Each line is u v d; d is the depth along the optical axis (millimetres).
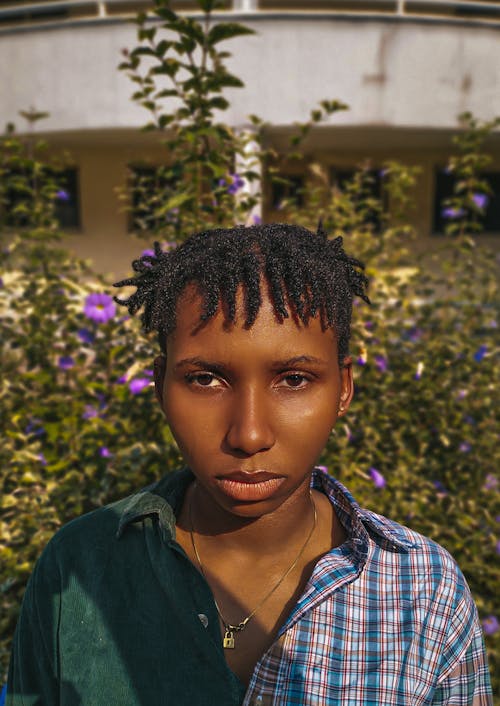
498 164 7957
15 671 874
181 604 737
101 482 2100
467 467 2582
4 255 2754
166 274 751
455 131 6539
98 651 761
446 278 3133
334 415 687
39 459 2045
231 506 672
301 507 785
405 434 2574
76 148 8023
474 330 2855
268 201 6578
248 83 6082
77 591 798
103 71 6383
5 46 6582
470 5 6270
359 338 2395
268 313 641
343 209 3094
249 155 2316
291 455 654
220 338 638
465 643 784
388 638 743
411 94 6273
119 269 8398
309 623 736
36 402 2389
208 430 653
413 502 2346
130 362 2277
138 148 7398
